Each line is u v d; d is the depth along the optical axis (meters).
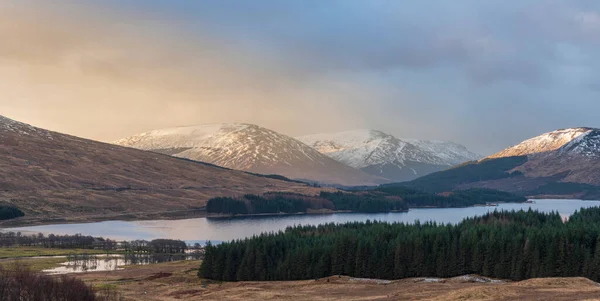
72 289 142.88
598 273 176.00
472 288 123.81
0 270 164.62
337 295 154.12
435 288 156.50
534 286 125.81
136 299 159.50
